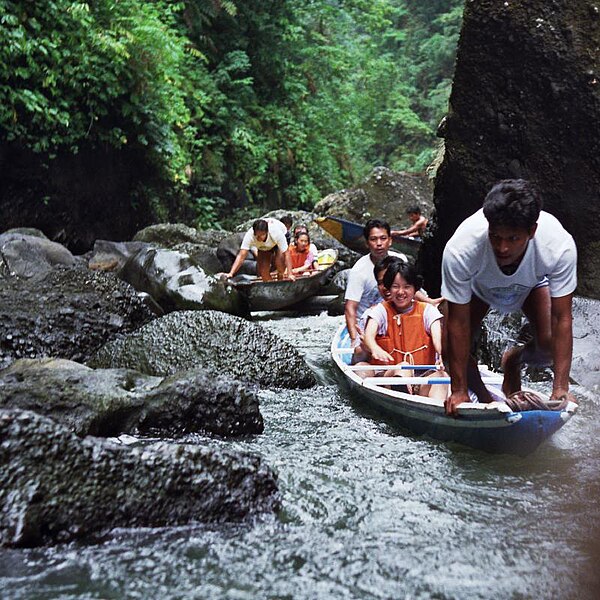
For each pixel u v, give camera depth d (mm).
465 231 3701
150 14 14930
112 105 13664
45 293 6098
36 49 12039
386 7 26094
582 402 5191
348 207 16516
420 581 2629
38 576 2588
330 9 23016
